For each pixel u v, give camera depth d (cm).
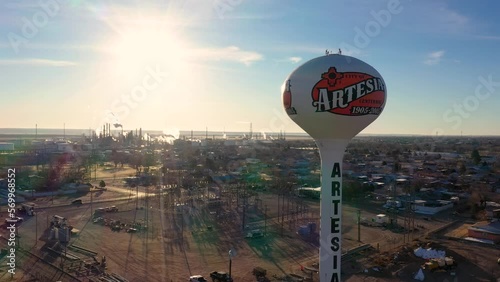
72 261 4688
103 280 4150
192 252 5184
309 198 8925
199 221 6806
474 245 5538
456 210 7838
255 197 8512
